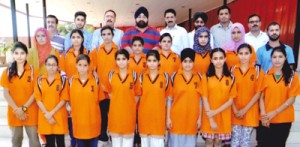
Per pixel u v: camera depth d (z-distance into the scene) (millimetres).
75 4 10594
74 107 2680
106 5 10633
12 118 2752
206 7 10297
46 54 2982
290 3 5590
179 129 2711
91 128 2715
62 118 2711
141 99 2723
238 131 2756
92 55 3102
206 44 2914
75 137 2746
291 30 5555
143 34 3326
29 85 2699
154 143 2738
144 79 2705
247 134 2734
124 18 15008
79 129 2705
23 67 2707
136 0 9273
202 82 2676
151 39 3342
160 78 2676
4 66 7254
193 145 2764
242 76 2715
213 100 2641
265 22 6809
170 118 2752
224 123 2666
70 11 12719
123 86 2654
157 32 3396
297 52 4691
